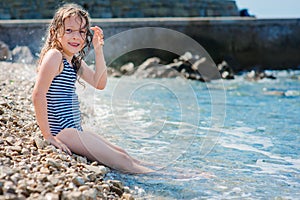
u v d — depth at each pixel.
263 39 13.51
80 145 3.78
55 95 3.89
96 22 12.07
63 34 3.94
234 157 4.32
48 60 3.80
